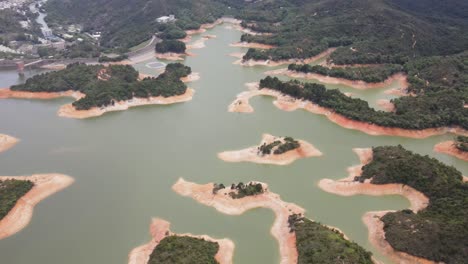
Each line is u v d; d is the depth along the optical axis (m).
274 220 123.50
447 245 102.69
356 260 99.12
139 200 133.38
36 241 117.69
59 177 146.12
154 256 105.62
